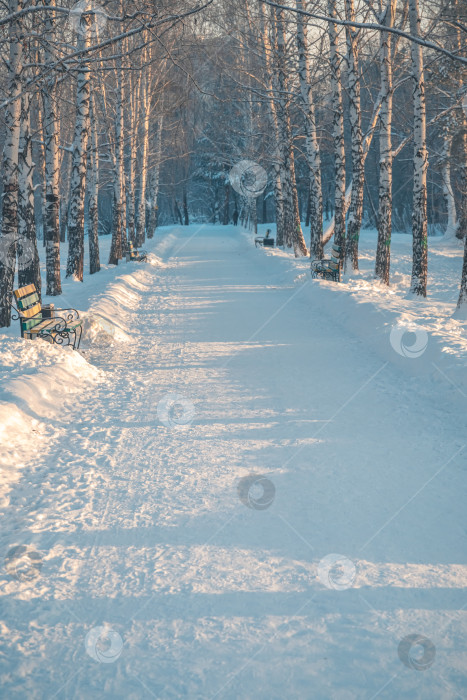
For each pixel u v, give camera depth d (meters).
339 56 21.12
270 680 3.00
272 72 30.39
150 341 11.80
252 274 24.91
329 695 2.91
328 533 4.44
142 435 6.58
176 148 48.16
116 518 4.70
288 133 30.12
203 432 6.64
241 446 6.21
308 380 8.69
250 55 30.22
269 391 8.18
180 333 12.51
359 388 8.23
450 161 37.28
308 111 23.64
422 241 17.34
